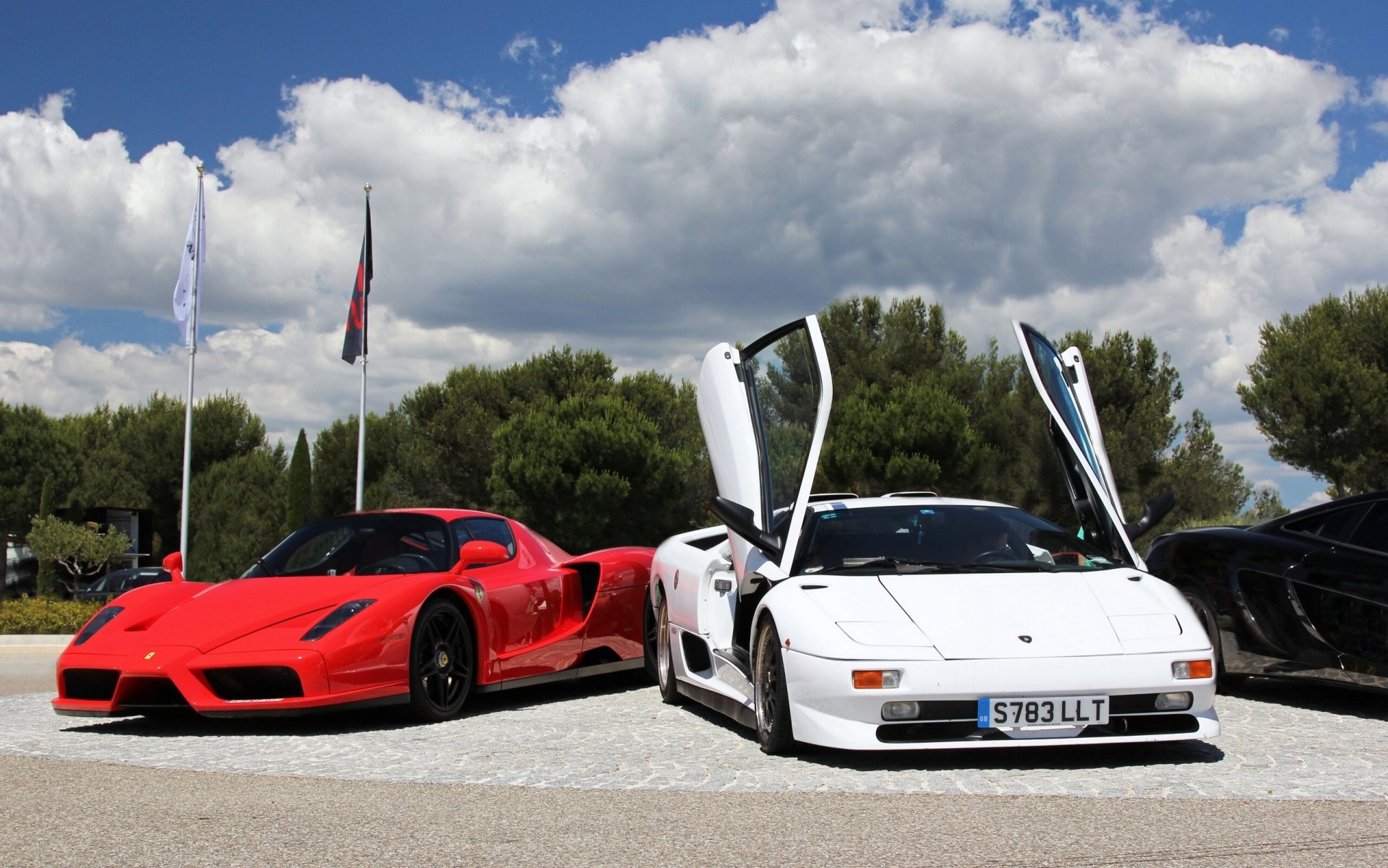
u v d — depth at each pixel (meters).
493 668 6.17
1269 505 24.20
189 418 21.86
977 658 4.09
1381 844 3.03
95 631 5.70
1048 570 4.88
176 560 6.52
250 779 4.14
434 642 5.80
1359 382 20.84
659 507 27.69
